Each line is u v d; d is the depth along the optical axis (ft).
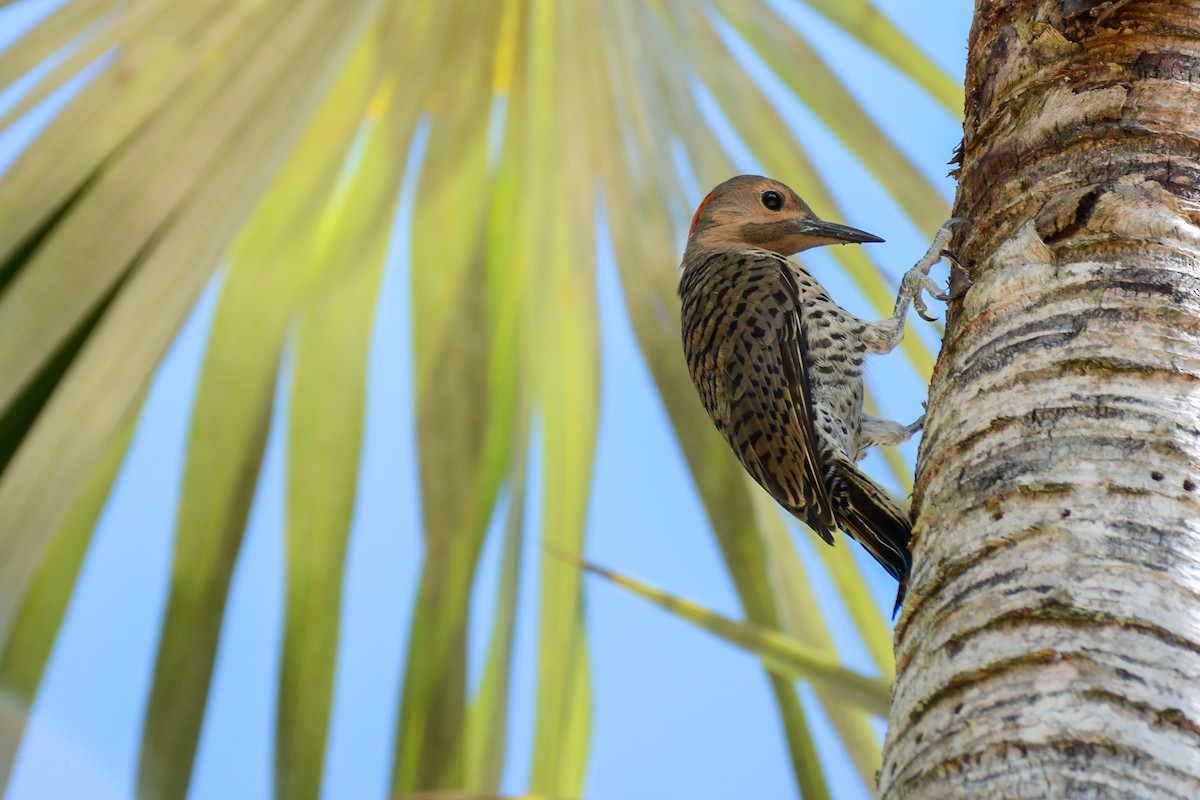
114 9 30.91
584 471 34.53
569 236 34.42
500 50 33.60
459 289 35.17
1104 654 15.21
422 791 33.88
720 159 35.42
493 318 35.91
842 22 34.40
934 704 15.99
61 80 30.45
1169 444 16.93
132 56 30.55
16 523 28.07
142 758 32.60
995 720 15.24
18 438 31.04
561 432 34.88
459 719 34.30
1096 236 19.19
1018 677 15.43
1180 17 21.21
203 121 30.55
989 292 19.52
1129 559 15.98
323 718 34.06
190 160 30.40
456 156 34.40
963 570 16.93
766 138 34.99
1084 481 16.80
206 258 30.04
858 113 33.96
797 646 23.85
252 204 30.68
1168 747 14.52
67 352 31.32
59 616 32.55
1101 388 17.63
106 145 30.50
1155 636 15.31
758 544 33.24
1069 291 18.78
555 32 33.47
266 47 30.89
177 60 30.63
